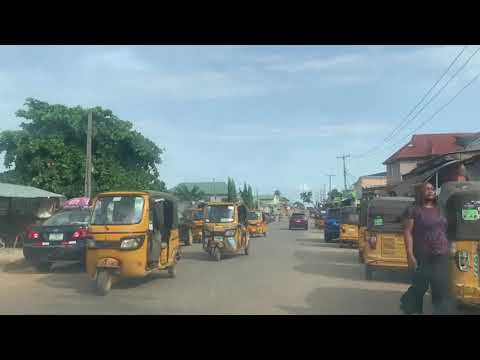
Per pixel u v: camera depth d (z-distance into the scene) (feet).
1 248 71.56
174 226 45.01
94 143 104.63
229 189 317.42
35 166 98.78
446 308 28.35
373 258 43.14
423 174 64.49
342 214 83.82
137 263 37.14
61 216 50.52
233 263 57.62
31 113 103.86
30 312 29.86
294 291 37.58
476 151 56.24
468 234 26.84
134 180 104.99
